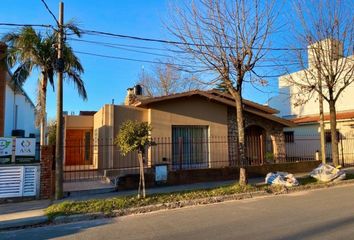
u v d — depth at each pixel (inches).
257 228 266.5
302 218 296.8
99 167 690.8
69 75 611.8
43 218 322.3
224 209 356.5
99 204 365.7
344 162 874.8
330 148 923.4
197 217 320.8
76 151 861.2
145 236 258.5
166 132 625.3
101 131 677.9
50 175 425.1
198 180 541.6
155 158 609.9
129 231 277.6
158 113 622.5
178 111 639.8
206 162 657.6
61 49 421.1
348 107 976.9
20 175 411.8
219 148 671.8
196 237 247.6
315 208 342.6
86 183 504.7
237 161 682.8
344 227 260.4
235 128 696.4
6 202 401.1
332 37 581.3
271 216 310.3
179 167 598.9
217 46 455.8
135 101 663.8
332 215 305.4
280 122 738.8
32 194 414.9
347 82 601.0
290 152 1074.1
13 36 560.4
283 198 417.4
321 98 626.5
